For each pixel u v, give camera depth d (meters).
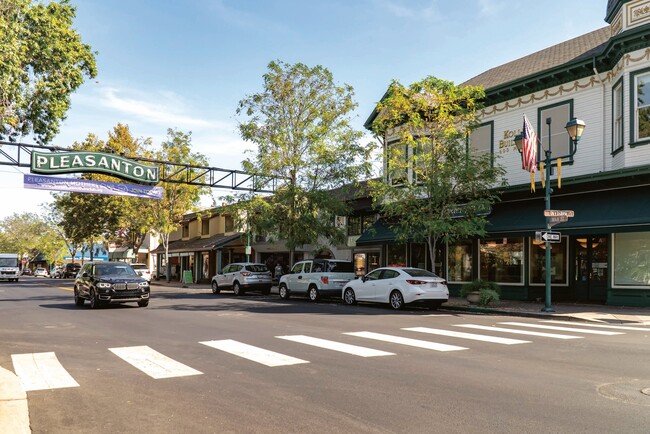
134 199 41.06
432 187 18.70
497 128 22.17
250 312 16.92
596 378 7.20
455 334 11.59
